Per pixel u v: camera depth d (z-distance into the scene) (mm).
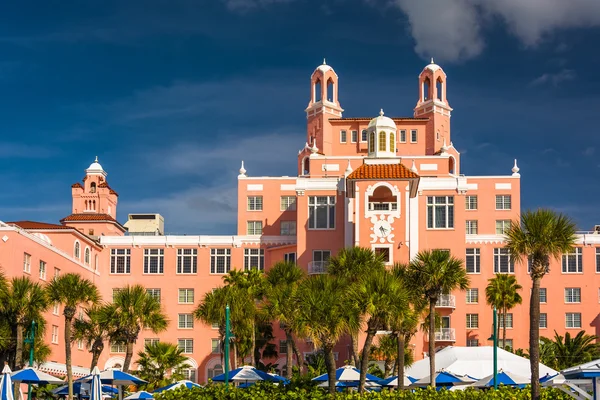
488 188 95250
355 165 100312
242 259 95812
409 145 106125
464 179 89375
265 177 98938
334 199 89938
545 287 93625
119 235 107312
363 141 105812
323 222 89812
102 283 96812
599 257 94000
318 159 100500
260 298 73812
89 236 95500
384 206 84875
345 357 85000
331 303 47656
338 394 47250
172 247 97000
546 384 45156
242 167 99938
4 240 73125
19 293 60812
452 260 55906
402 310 48469
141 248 97250
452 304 88125
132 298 67438
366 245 83938
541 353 84375
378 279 49344
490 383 52562
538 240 44875
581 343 85562
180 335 94875
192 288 95875
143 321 67625
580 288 93562
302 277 73375
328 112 107125
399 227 83875
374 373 69000
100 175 108500
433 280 54719
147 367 73812
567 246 45062
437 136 106125
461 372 57250
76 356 88375
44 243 80250
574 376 35500
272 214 98062
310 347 89188
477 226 94625
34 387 64750
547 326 93125
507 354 58625
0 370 62406
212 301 71250
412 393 46906
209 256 96375
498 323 86312
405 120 106375
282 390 49156
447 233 88625
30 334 63906
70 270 87250
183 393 48562
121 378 56500
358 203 84625
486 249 92250
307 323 47594
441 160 99500
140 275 96688
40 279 79312
